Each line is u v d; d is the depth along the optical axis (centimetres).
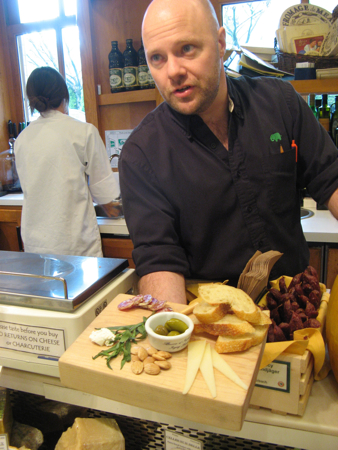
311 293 74
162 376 52
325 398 64
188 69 80
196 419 49
